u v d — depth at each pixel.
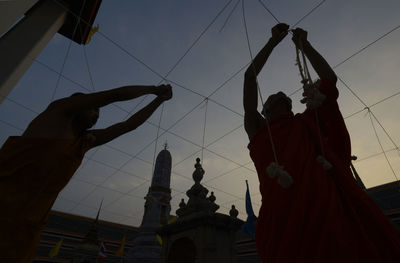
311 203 0.76
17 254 0.82
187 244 7.56
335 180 0.83
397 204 15.63
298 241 0.72
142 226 13.83
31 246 0.87
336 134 1.04
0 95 4.74
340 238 0.65
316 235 0.70
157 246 12.65
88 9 6.56
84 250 13.57
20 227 0.84
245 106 1.32
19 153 0.91
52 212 29.70
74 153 1.03
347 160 1.03
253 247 26.67
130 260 12.44
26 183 0.90
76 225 30.34
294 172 0.86
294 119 1.11
